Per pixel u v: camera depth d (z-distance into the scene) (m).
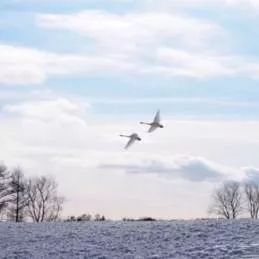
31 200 101.25
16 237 42.72
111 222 50.97
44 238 41.97
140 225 45.50
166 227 42.94
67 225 49.19
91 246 38.25
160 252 35.09
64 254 36.56
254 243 35.12
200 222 45.22
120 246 37.62
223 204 98.62
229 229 40.22
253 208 98.94
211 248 34.59
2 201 99.00
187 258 32.91
